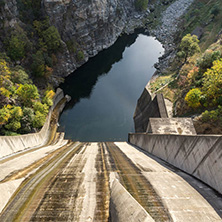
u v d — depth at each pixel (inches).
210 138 360.2
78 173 491.2
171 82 2116.1
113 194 333.4
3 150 762.2
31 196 360.5
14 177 458.6
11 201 342.3
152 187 382.3
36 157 749.9
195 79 1600.6
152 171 499.8
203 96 1248.8
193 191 350.6
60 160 676.7
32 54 2007.9
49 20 2406.5
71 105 2324.1
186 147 473.4
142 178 439.5
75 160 677.9
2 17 1798.7
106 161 656.4
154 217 281.4
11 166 581.0
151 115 1673.2
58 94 2142.0
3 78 1316.4
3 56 1686.8
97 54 3459.6
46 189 389.4
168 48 3563.0
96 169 532.1
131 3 4837.6
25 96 1398.9
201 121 1146.7
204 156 386.3
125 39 4175.7
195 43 2138.3
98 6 2967.5
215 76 1181.1
